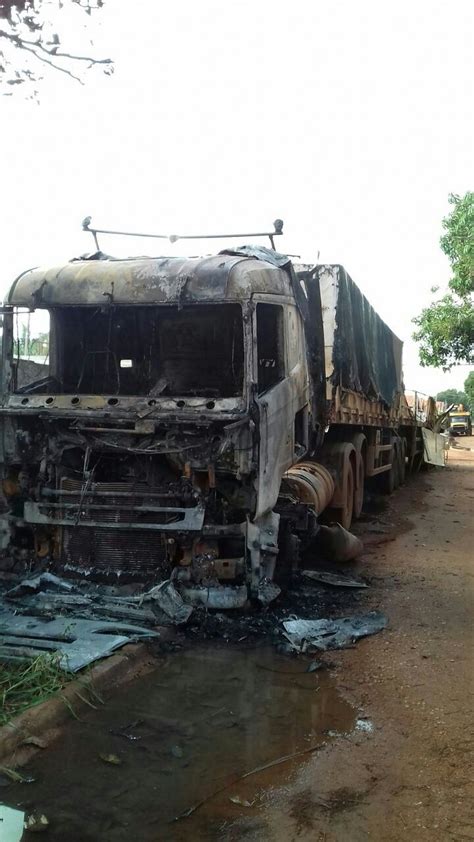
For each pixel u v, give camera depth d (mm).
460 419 52500
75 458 6055
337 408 8828
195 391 6246
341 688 4715
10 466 6047
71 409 5793
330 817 3232
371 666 5125
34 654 4590
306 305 7207
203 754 3762
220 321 6297
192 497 5648
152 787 3420
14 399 6035
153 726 4047
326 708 4398
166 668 4887
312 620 5945
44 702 4020
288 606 6340
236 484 5703
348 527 10133
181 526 5598
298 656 5223
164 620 5402
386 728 4160
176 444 5656
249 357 5590
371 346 11250
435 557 8938
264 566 5750
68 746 3770
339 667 5090
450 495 15758
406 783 3549
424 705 4492
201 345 6379
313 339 7371
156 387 6043
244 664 5023
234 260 5918
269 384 6234
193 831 3092
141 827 3102
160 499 5703
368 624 6000
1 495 6066
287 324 6391
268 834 3090
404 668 5102
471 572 8125
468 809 3326
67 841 2979
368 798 3400
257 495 5582
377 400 12312
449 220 17281
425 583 7531
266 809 3283
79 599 5566
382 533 10602
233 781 3506
